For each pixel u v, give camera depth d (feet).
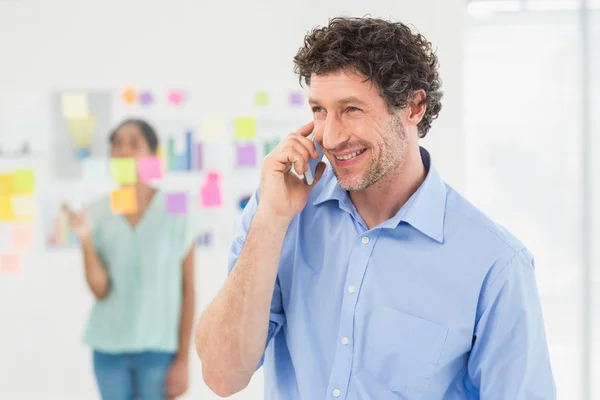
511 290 4.07
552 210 12.66
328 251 4.41
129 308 10.80
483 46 12.51
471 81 12.59
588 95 12.16
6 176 11.59
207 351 4.31
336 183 4.51
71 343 11.70
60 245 11.59
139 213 10.98
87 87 11.55
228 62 11.50
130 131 11.41
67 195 11.53
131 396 10.85
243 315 4.17
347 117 3.89
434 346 4.08
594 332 12.27
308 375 4.25
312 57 3.93
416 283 4.17
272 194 4.23
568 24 12.32
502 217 12.78
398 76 3.90
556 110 12.53
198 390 11.16
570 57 12.39
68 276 11.65
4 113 11.60
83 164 11.50
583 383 12.28
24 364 11.74
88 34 11.53
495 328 4.06
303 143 4.24
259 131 11.51
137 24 11.52
